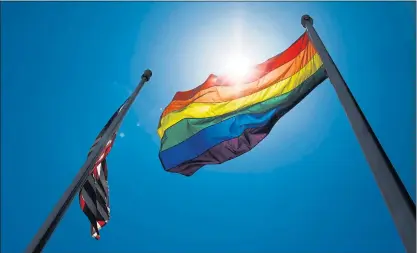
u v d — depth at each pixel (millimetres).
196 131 10438
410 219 3402
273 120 9531
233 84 10797
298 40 10320
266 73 10516
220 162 9836
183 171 10219
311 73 9383
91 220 8508
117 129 10000
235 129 9906
